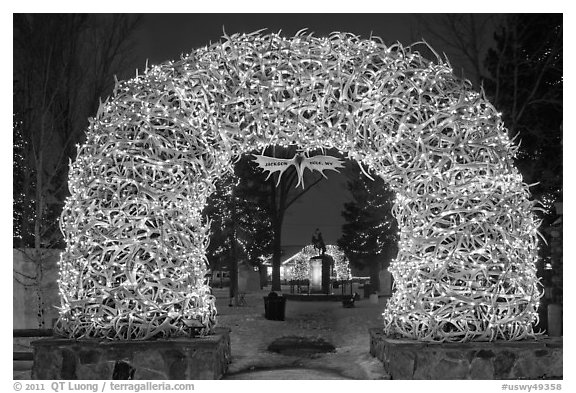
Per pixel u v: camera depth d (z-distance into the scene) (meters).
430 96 7.85
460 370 7.26
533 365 7.29
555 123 16.95
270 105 7.84
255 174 25.97
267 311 15.34
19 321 12.62
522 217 7.64
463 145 7.64
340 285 30.97
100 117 7.94
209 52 8.16
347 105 7.86
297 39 8.11
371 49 8.12
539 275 13.20
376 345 8.80
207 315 8.09
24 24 14.27
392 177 7.83
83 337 7.40
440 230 7.48
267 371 8.54
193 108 7.84
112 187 7.66
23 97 14.38
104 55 15.44
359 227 27.23
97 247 7.58
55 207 15.45
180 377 7.32
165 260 7.70
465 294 7.44
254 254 26.50
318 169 8.25
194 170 7.76
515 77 16.83
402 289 7.85
